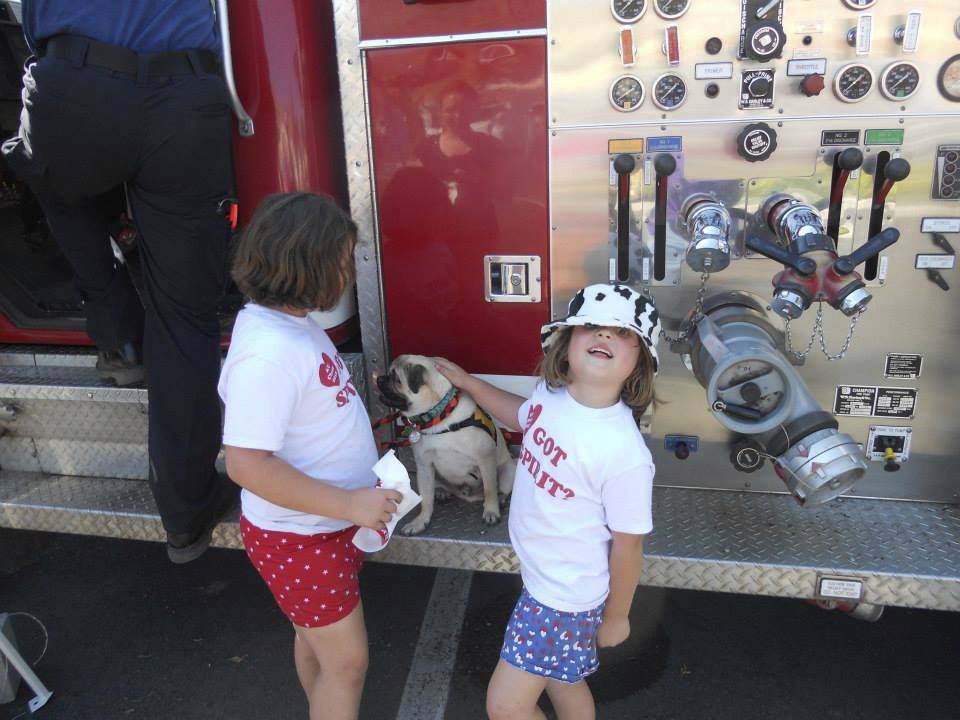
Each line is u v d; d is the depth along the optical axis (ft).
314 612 6.11
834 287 6.46
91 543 11.53
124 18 6.45
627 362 5.56
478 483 8.16
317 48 8.13
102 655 9.11
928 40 6.73
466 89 7.48
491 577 10.33
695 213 6.98
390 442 8.84
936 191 7.06
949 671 8.37
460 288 8.08
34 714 8.22
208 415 7.30
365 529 6.12
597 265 7.72
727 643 8.89
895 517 7.72
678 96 7.12
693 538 7.47
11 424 9.42
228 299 8.20
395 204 7.97
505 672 6.16
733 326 7.27
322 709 6.47
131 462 9.23
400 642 9.09
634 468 5.54
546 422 5.92
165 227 7.03
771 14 6.81
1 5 8.88
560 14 7.13
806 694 8.08
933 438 7.76
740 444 7.89
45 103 6.27
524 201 7.66
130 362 8.54
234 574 10.69
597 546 5.82
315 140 8.21
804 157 7.12
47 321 9.97
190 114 6.70
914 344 7.50
